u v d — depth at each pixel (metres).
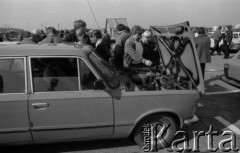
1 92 3.34
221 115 5.45
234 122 5.07
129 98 3.56
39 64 3.39
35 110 3.33
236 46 17.03
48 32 6.47
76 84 3.47
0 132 3.34
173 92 3.74
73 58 3.46
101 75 3.54
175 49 4.47
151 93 3.64
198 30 6.98
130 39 5.12
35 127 3.39
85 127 3.52
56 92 3.40
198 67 3.83
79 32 6.06
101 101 3.47
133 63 5.16
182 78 4.47
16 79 3.36
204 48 6.98
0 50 3.37
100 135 3.63
